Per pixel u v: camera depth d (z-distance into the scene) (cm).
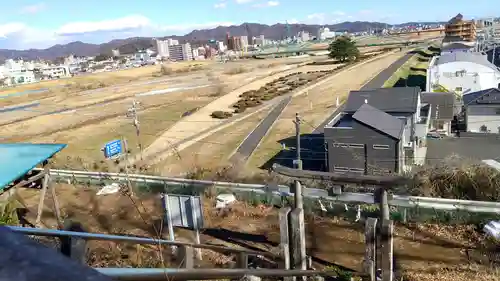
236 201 1278
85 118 3678
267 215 1184
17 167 923
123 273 100
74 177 1628
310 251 978
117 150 1875
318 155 2072
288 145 2308
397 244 983
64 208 1313
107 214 1233
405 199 1101
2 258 71
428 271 863
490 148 1773
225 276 171
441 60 3500
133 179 1512
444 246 959
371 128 1627
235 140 2519
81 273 69
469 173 1180
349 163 1702
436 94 2475
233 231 1096
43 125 3478
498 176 1148
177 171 1866
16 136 3081
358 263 913
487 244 945
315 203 1156
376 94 2053
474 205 1043
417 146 1875
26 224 1192
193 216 859
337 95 3775
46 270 68
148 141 2627
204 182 1377
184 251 230
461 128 2372
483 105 2261
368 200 887
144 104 4250
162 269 115
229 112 3519
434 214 1070
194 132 2833
